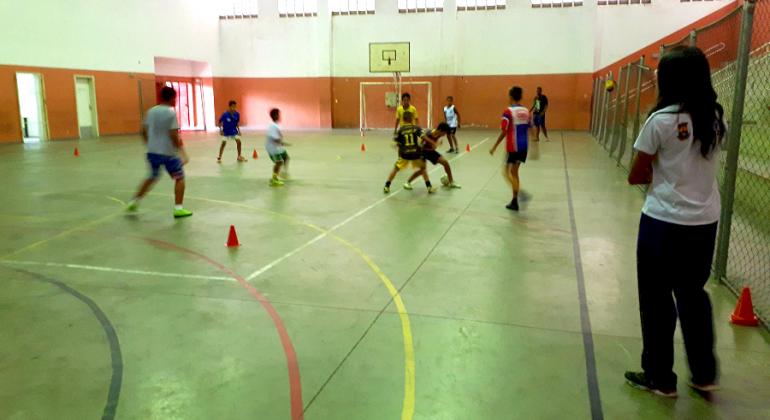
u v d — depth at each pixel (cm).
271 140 983
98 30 2139
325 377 327
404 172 1170
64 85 2016
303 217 745
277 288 477
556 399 302
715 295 453
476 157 1453
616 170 1193
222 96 2891
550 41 2481
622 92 1930
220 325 401
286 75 2806
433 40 2611
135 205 784
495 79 2573
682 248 284
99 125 2173
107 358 352
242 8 2802
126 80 2281
